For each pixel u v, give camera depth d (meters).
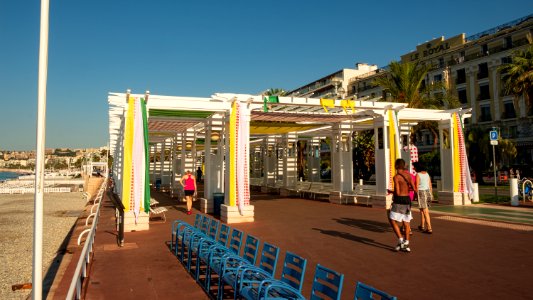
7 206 27.98
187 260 6.94
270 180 26.36
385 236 9.25
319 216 13.02
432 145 46.56
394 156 15.00
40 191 3.37
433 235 9.28
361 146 34.97
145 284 5.69
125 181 10.61
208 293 5.20
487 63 43.06
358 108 14.44
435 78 48.75
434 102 26.56
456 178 16.44
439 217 12.41
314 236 9.29
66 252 9.49
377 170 15.51
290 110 13.91
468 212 13.64
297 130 20.92
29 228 16.80
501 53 41.47
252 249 5.39
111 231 10.37
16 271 9.32
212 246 5.54
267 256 4.95
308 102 13.09
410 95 26.09
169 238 9.34
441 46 49.56
